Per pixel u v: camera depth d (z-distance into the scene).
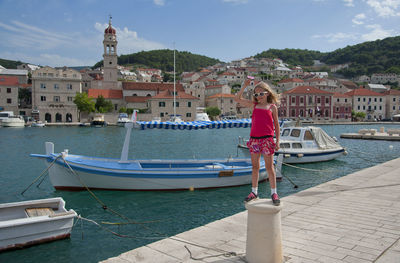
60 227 8.42
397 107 113.12
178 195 13.95
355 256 4.83
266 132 4.78
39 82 81.62
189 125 15.09
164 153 27.75
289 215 7.17
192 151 29.27
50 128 65.62
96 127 71.06
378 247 5.20
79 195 13.73
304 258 4.75
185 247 5.34
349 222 6.59
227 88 116.56
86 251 8.28
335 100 99.44
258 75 167.75
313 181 17.56
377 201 8.30
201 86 116.19
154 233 9.67
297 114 91.75
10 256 7.69
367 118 106.69
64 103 82.00
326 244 5.35
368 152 30.33
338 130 66.44
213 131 64.44
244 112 106.56
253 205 4.34
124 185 14.09
